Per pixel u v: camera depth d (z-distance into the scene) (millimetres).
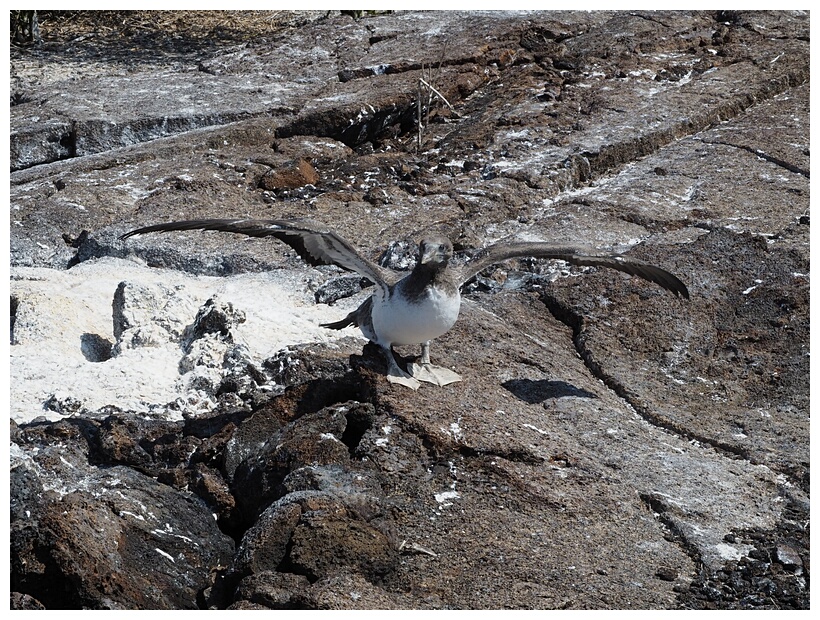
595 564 5848
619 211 10820
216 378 7754
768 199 11047
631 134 12703
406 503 6168
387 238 10195
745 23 16672
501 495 6297
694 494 6562
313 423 6715
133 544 6133
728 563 5918
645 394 7809
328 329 8469
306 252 6898
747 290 9102
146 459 7059
